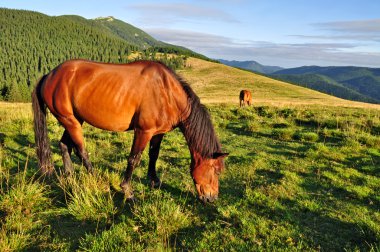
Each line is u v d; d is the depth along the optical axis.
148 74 4.63
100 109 4.77
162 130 4.84
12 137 8.82
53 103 5.08
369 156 7.54
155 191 5.17
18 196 4.42
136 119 4.73
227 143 9.05
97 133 9.67
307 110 16.22
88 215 4.26
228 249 3.63
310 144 8.95
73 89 4.89
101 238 3.63
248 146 8.70
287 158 7.45
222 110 16.38
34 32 198.38
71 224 4.14
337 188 5.62
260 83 94.19
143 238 3.79
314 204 4.84
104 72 4.78
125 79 4.67
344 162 7.21
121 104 4.68
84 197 4.38
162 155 7.47
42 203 4.60
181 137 9.44
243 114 14.69
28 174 5.65
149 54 165.12
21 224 3.89
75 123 5.16
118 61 168.38
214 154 4.45
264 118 13.95
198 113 4.64
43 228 4.02
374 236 3.89
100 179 5.10
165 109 4.66
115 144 8.56
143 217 4.11
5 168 6.04
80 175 5.25
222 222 4.23
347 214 4.61
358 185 5.74
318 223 4.34
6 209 4.27
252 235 3.94
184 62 130.38
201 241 3.73
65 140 5.52
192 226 4.18
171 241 3.83
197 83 96.81
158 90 4.61
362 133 9.90
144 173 6.07
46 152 5.34
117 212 4.45
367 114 15.04
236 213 4.45
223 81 98.56
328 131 10.38
